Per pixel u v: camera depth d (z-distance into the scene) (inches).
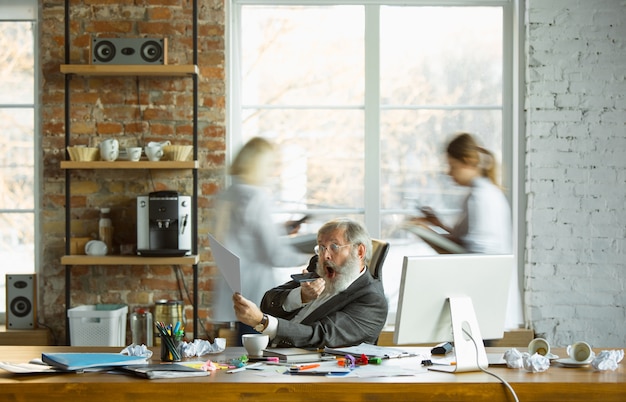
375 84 219.1
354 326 132.3
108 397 104.6
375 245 147.4
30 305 211.3
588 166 211.2
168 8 212.7
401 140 219.9
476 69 220.2
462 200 178.9
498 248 175.6
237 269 121.3
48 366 113.6
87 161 203.8
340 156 219.5
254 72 220.1
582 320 210.8
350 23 219.8
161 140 212.8
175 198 202.5
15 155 220.2
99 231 210.1
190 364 117.0
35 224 220.2
